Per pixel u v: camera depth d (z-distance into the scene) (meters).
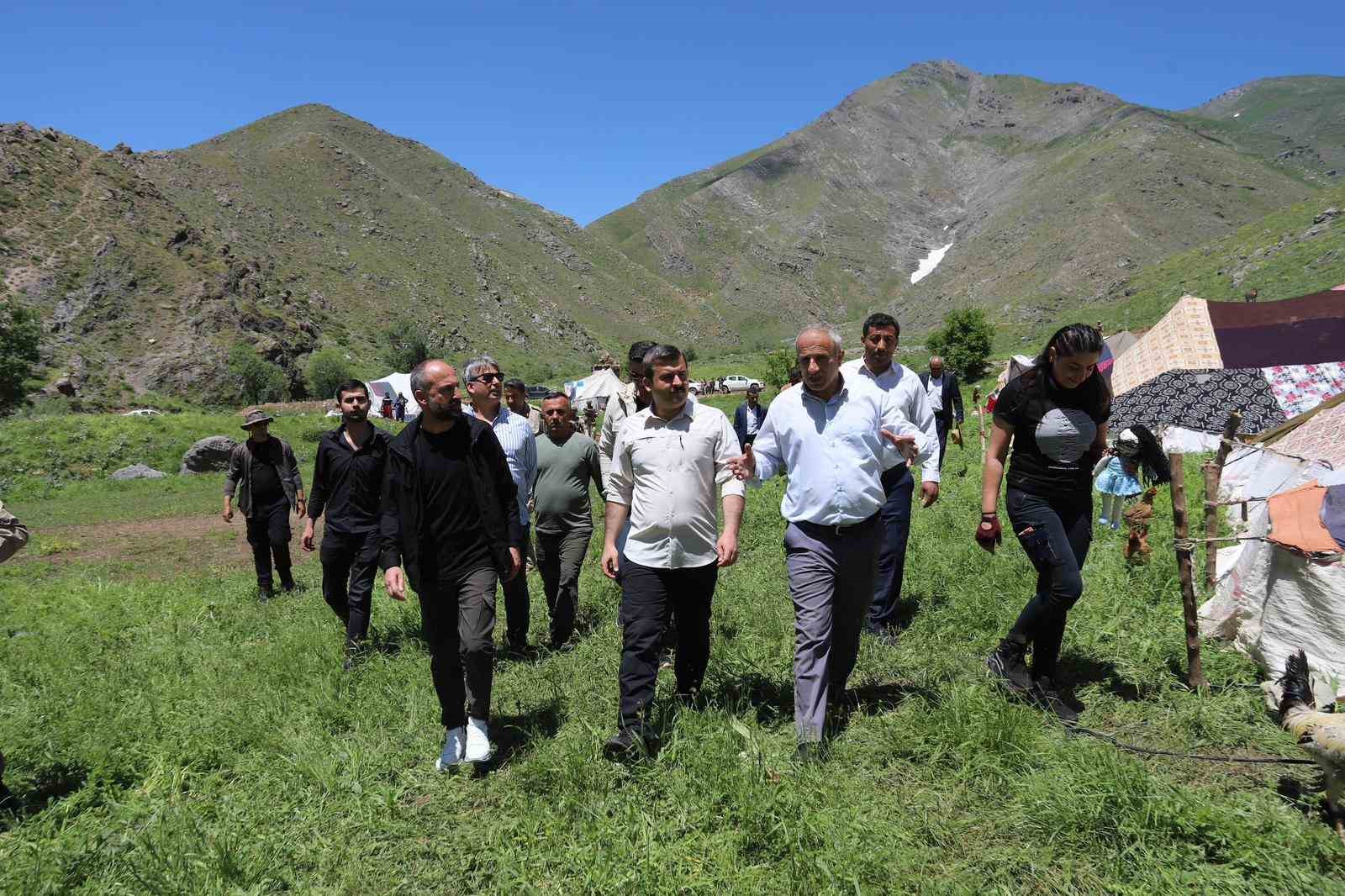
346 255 159.38
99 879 3.14
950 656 4.85
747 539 8.70
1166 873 2.71
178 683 5.47
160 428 28.05
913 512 8.98
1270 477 6.34
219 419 30.61
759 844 3.11
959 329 52.19
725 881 2.86
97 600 8.78
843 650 4.12
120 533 15.22
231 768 4.15
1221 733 3.71
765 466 4.13
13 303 50.00
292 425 31.27
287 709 4.82
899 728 3.91
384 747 4.20
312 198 180.62
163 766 4.08
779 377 48.75
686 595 4.18
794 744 3.88
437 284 165.88
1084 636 4.82
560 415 6.09
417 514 3.94
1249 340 15.48
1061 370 3.95
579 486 6.07
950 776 3.49
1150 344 16.19
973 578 6.04
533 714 4.48
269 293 91.25
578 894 2.88
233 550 13.28
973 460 13.50
